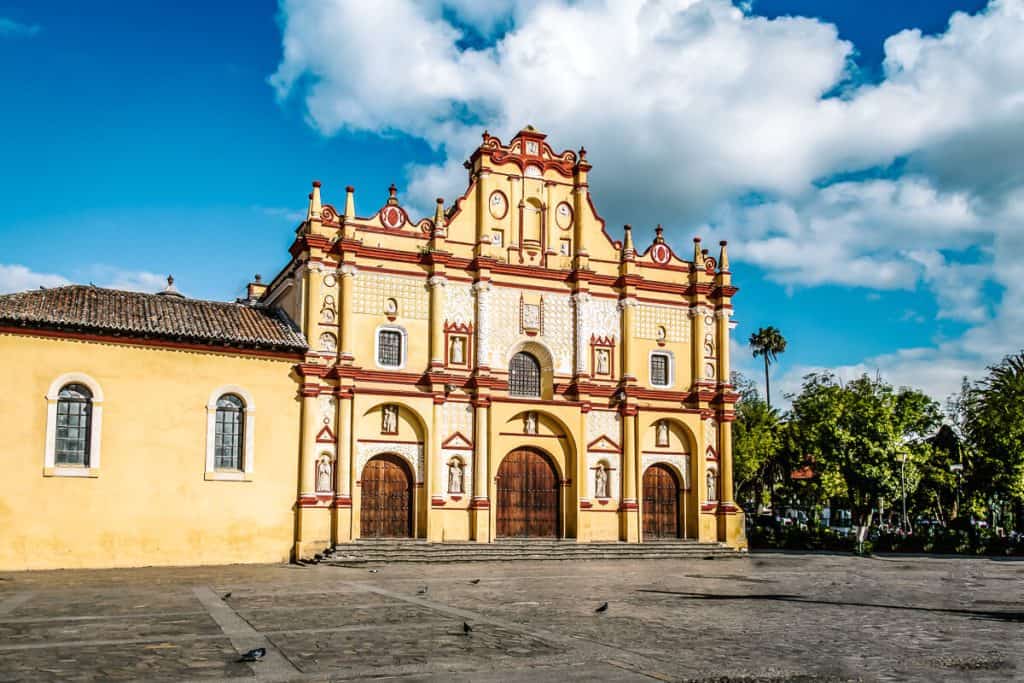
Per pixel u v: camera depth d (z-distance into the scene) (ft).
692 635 58.70
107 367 113.29
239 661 46.93
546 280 145.79
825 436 178.70
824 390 183.32
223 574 102.27
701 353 154.10
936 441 211.61
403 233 137.28
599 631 59.47
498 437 138.00
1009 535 184.24
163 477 115.14
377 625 60.64
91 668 45.09
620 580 99.71
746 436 226.79
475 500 134.92
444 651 50.52
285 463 123.34
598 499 144.05
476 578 98.37
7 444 106.83
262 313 132.67
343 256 131.13
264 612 67.31
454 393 136.46
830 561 138.72
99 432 111.65
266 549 120.57
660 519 150.51
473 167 145.89
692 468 152.25
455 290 139.54
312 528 123.03
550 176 148.97
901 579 106.83
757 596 84.94
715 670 46.52
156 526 114.01
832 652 52.70
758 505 240.94
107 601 74.38
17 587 86.58
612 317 149.89
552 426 144.05
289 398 124.88
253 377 122.52
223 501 118.52
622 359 148.66
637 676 44.50
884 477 174.29
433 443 133.28
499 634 56.95
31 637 55.01
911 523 222.28
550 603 75.31
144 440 114.42
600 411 146.30
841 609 75.00
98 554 110.32
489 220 143.23
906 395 181.57
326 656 48.67
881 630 62.44
